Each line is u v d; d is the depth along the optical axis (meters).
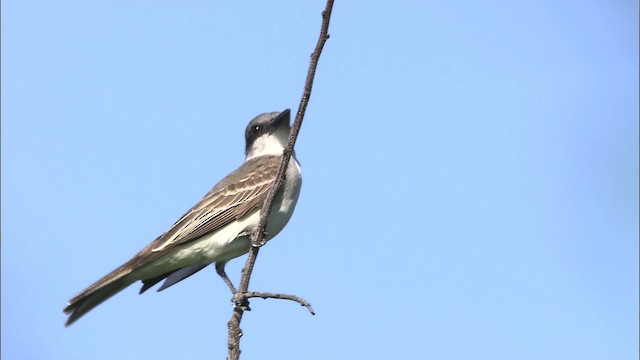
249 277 9.44
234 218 11.83
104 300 11.11
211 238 11.71
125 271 10.96
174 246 11.45
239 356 9.09
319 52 8.85
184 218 11.73
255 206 11.88
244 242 11.88
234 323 9.14
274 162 12.35
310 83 9.09
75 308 10.74
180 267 11.90
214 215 11.74
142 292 11.88
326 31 8.76
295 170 12.09
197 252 11.67
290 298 8.96
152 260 11.20
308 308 8.82
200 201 11.92
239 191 11.99
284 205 11.97
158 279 11.92
